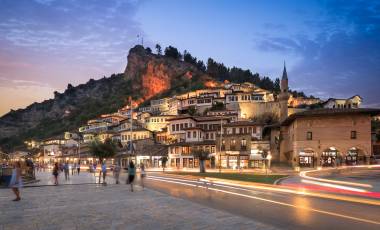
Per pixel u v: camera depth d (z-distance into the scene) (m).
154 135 118.31
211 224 12.49
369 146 64.44
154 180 39.16
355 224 12.84
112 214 14.75
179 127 101.94
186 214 14.72
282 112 114.88
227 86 186.00
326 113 66.38
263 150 74.31
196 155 61.62
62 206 17.22
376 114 67.56
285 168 69.56
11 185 19.36
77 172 63.31
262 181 34.38
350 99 120.94
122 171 67.44
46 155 153.88
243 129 85.50
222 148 83.44
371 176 40.06
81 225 12.38
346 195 22.36
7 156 62.62
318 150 67.50
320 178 38.03
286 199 20.47
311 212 15.59
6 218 13.79
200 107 139.75
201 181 37.31
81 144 147.62
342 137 66.19
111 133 136.75
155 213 15.01
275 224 12.88
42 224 12.56
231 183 34.22
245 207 17.30
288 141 82.88
